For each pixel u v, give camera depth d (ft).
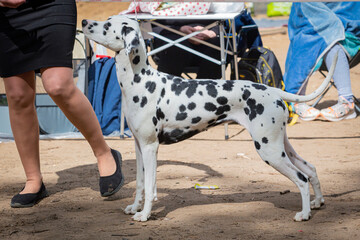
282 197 13.52
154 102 11.54
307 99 11.99
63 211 12.85
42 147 21.71
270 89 11.82
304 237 10.35
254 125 11.53
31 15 12.16
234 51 22.84
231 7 22.84
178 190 14.51
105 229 11.25
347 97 25.70
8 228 11.57
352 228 10.78
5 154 20.52
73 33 12.53
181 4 21.77
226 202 13.17
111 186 13.70
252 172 16.53
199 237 10.51
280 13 76.95
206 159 18.72
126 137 23.54
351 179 15.24
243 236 10.50
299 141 21.43
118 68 11.68
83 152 20.62
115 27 11.52
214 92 11.71
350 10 26.21
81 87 24.70
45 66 12.26
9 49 12.44
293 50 26.81
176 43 21.29
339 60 25.58
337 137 21.99
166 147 21.09
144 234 10.83
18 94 12.91
